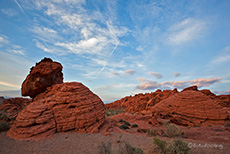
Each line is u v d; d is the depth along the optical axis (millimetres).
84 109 13898
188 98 27984
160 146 6961
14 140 9734
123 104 91125
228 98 48969
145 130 16016
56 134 11250
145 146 8453
